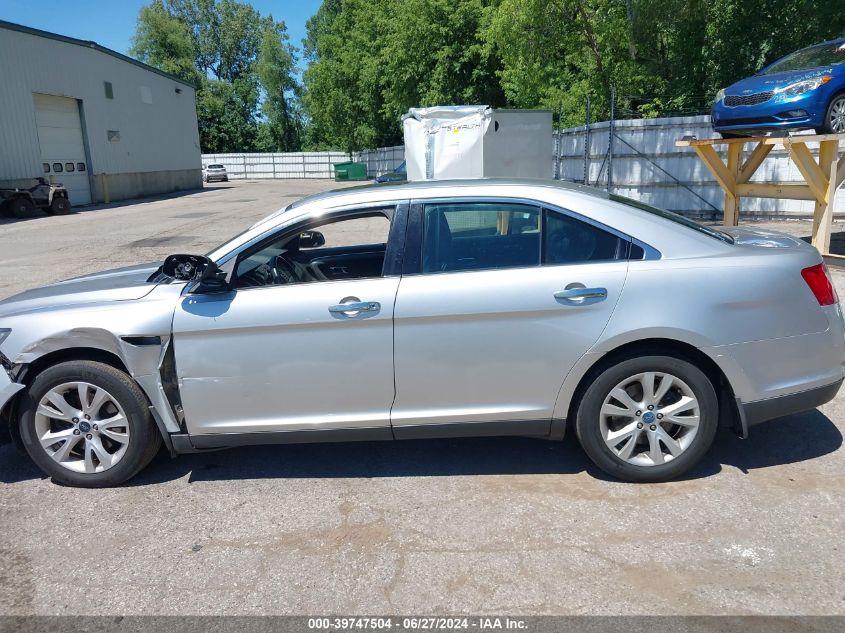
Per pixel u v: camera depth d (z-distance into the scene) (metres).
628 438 3.60
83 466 3.84
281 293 3.60
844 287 7.35
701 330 3.43
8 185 23.27
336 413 3.66
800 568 2.92
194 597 2.88
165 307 3.64
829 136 7.76
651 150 14.18
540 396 3.58
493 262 3.60
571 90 21.02
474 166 11.79
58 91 26.00
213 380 3.63
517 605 2.75
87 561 3.18
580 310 3.47
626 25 17.28
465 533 3.28
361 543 3.23
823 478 3.67
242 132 68.38
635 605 2.72
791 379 3.56
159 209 24.97
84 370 3.69
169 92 37.06
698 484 3.64
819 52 9.29
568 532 3.25
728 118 9.41
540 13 17.36
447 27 27.03
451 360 3.55
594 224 3.58
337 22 43.16
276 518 3.49
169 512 3.59
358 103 43.09
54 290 4.23
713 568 2.94
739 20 15.99
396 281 3.57
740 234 4.14
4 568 3.14
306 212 3.73
